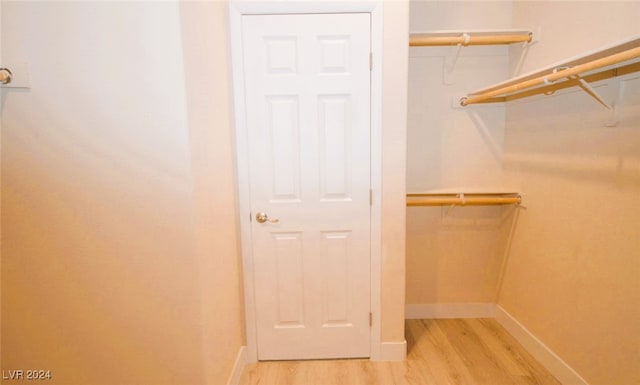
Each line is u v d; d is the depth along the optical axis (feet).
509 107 7.15
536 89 6.19
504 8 7.14
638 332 4.33
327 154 5.91
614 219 4.63
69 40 3.90
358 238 6.11
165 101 3.97
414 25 7.22
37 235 4.21
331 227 6.08
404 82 5.70
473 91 7.13
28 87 3.96
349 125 5.84
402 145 5.84
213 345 4.77
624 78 4.42
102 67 3.93
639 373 4.33
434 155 7.49
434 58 7.28
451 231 7.72
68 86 3.97
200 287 4.33
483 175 7.50
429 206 7.66
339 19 5.59
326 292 6.25
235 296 5.92
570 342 5.47
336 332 6.35
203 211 4.50
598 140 4.87
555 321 5.81
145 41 3.89
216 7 5.11
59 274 4.28
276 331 6.33
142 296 4.32
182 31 3.92
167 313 4.35
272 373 6.06
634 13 4.32
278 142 5.88
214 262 4.88
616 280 4.62
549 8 5.93
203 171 4.51
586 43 5.12
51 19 3.87
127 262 4.26
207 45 4.72
